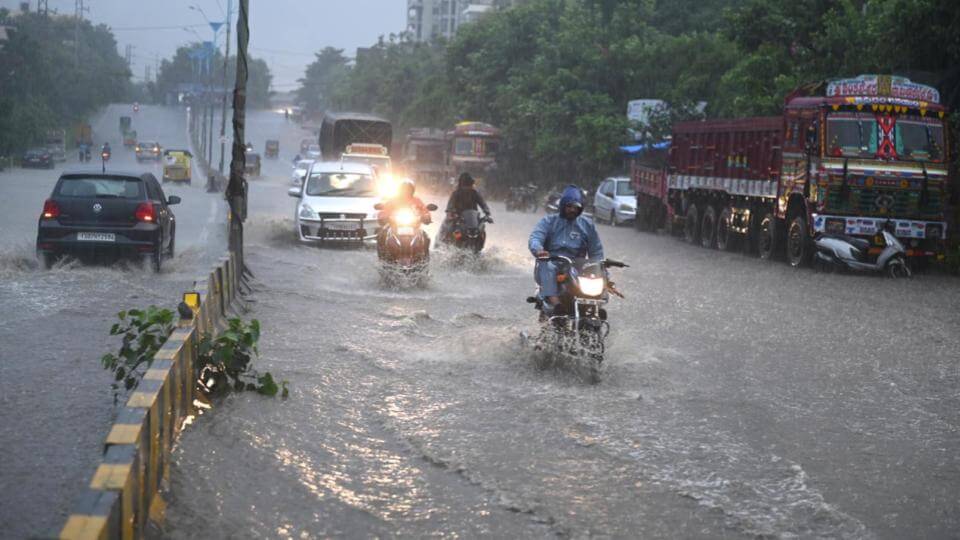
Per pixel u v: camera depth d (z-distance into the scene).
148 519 4.88
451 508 5.37
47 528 4.91
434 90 88.44
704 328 11.97
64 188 15.23
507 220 37.03
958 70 23.98
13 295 12.30
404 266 14.52
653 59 54.69
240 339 7.59
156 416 5.25
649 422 7.24
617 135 49.34
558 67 59.09
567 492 5.66
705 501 5.57
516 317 12.05
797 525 5.25
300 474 5.82
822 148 20.33
